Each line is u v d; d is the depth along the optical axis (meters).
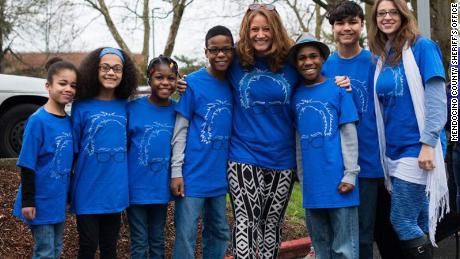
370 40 4.05
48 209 3.67
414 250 3.88
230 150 4.13
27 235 4.92
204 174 4.02
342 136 3.90
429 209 3.78
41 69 25.78
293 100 4.05
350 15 4.07
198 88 4.06
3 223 4.98
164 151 4.08
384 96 3.95
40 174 3.66
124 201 3.93
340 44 4.20
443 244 5.74
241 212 4.02
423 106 3.79
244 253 3.94
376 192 4.21
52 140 3.69
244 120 4.07
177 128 4.09
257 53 4.00
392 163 3.97
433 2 10.18
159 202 4.05
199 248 5.42
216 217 4.14
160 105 4.16
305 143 3.94
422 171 3.82
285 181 4.10
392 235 4.44
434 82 3.74
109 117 3.90
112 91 4.02
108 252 3.93
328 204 3.83
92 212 3.80
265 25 3.89
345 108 3.90
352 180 3.84
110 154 3.87
